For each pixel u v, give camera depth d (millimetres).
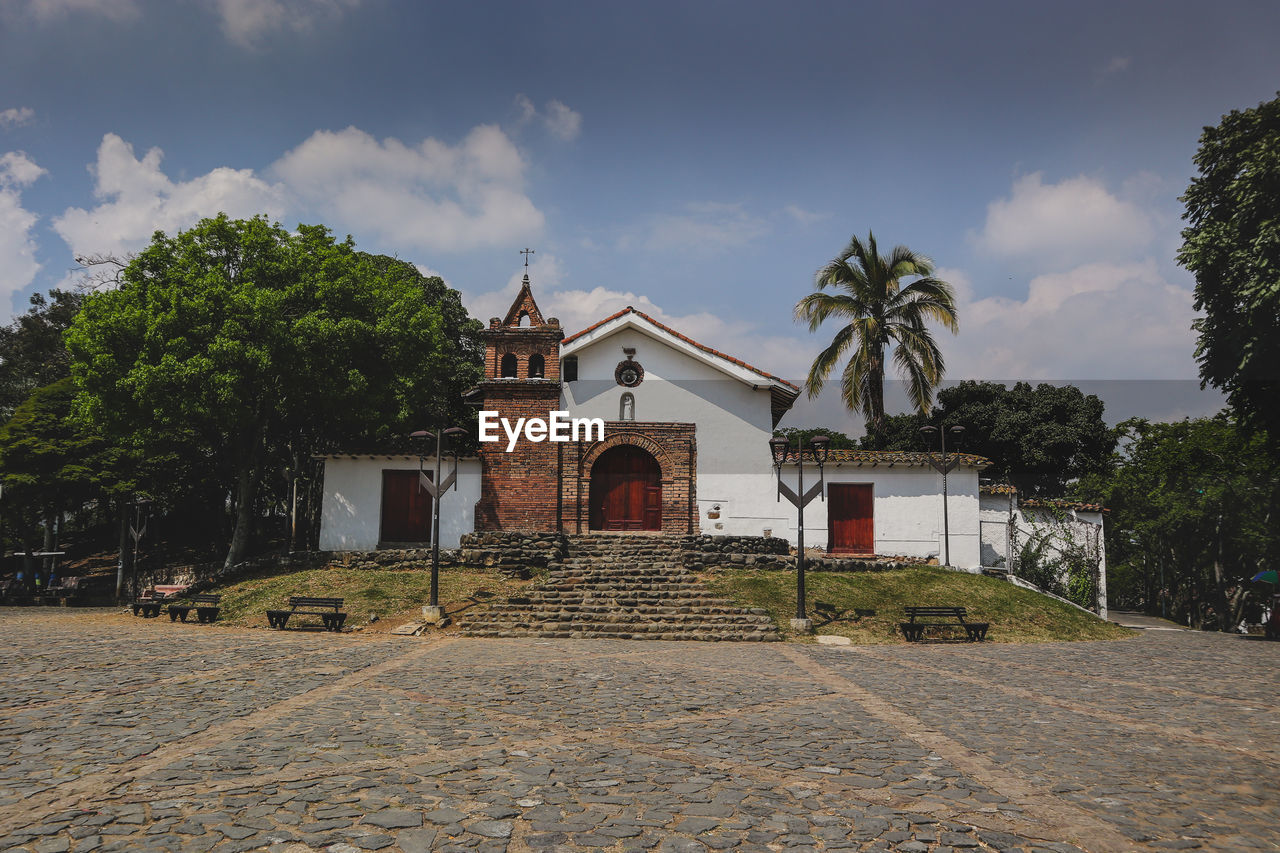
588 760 7066
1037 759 7402
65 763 6699
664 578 20578
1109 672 13438
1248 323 17703
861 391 32375
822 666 13539
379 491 25391
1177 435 31578
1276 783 6691
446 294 38781
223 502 38375
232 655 13703
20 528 34781
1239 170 18672
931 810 5836
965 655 15445
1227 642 19047
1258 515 21656
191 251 24594
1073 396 34438
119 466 32688
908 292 32344
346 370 25250
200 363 22359
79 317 23906
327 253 26578
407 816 5453
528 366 26656
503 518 25312
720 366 25938
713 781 6480
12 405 44156
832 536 25328
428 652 14555
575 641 16703
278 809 5551
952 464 24719
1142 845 5203
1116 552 33344
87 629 18328
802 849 4996
